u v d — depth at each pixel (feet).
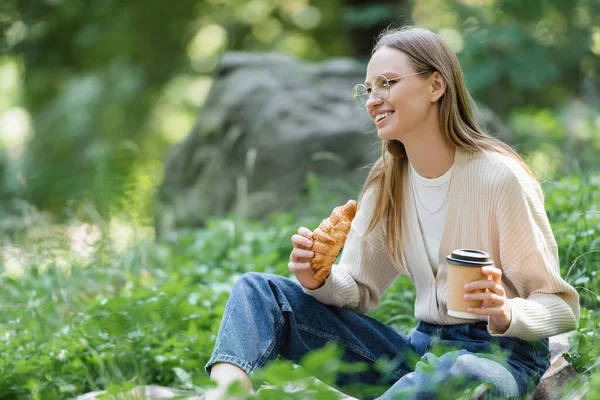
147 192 40.22
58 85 83.25
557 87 62.59
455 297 15.26
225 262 30.99
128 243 31.86
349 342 17.25
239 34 86.38
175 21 82.02
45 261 29.53
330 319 17.25
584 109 57.82
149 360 20.57
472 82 56.70
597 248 22.79
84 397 18.56
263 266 29.60
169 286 23.59
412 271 17.60
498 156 16.52
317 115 43.65
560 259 23.29
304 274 17.08
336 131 42.45
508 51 57.57
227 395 13.64
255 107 44.42
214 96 47.29
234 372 15.72
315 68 46.78
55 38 78.59
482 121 18.26
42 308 25.14
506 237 16.20
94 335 20.99
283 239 32.35
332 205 37.96
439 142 16.81
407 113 16.69
